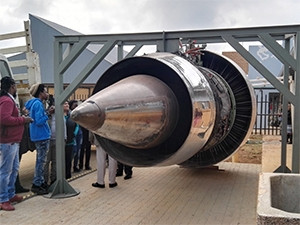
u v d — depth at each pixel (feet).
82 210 15.20
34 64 20.22
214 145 15.58
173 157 9.54
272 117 40.68
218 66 17.53
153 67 11.00
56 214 14.64
